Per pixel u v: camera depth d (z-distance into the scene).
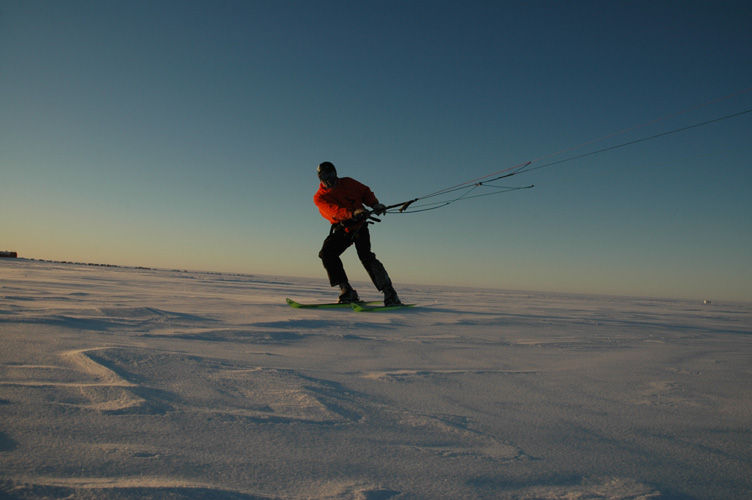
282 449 1.00
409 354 2.43
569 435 1.24
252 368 1.80
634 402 1.63
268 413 1.24
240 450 0.98
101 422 1.07
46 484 0.73
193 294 6.64
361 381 1.74
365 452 1.02
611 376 2.07
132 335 2.42
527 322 4.33
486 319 4.38
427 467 0.96
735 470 1.05
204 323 3.06
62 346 1.91
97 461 0.85
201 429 1.08
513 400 1.59
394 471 0.93
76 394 1.25
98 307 3.35
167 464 0.87
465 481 0.91
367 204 5.26
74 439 0.95
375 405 1.41
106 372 1.50
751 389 1.90
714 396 1.75
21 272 11.25
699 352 2.97
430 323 3.87
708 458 1.12
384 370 1.99
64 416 1.08
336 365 2.03
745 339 3.97
